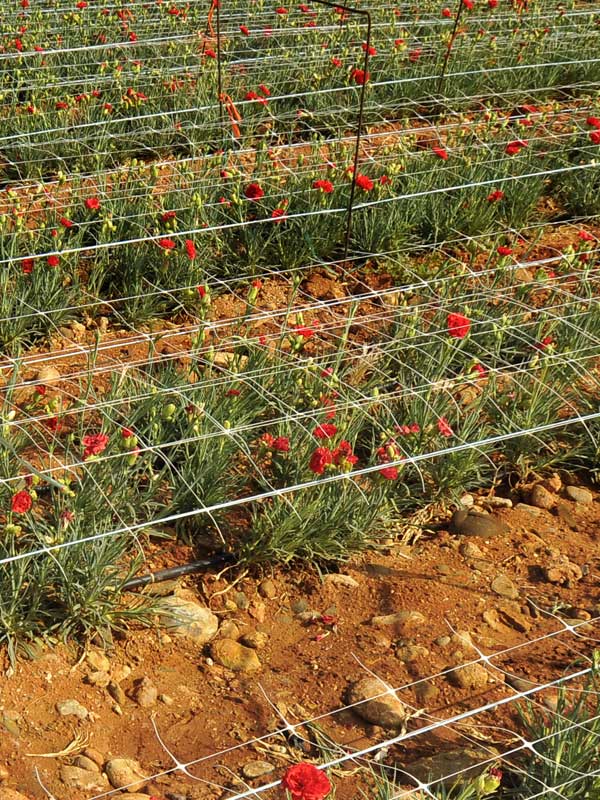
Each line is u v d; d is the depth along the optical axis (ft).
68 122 24.99
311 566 12.67
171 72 27.84
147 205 19.48
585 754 9.35
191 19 31.91
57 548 10.44
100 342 17.28
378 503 12.86
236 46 30.66
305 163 23.18
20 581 10.56
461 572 12.82
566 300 18.15
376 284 19.90
